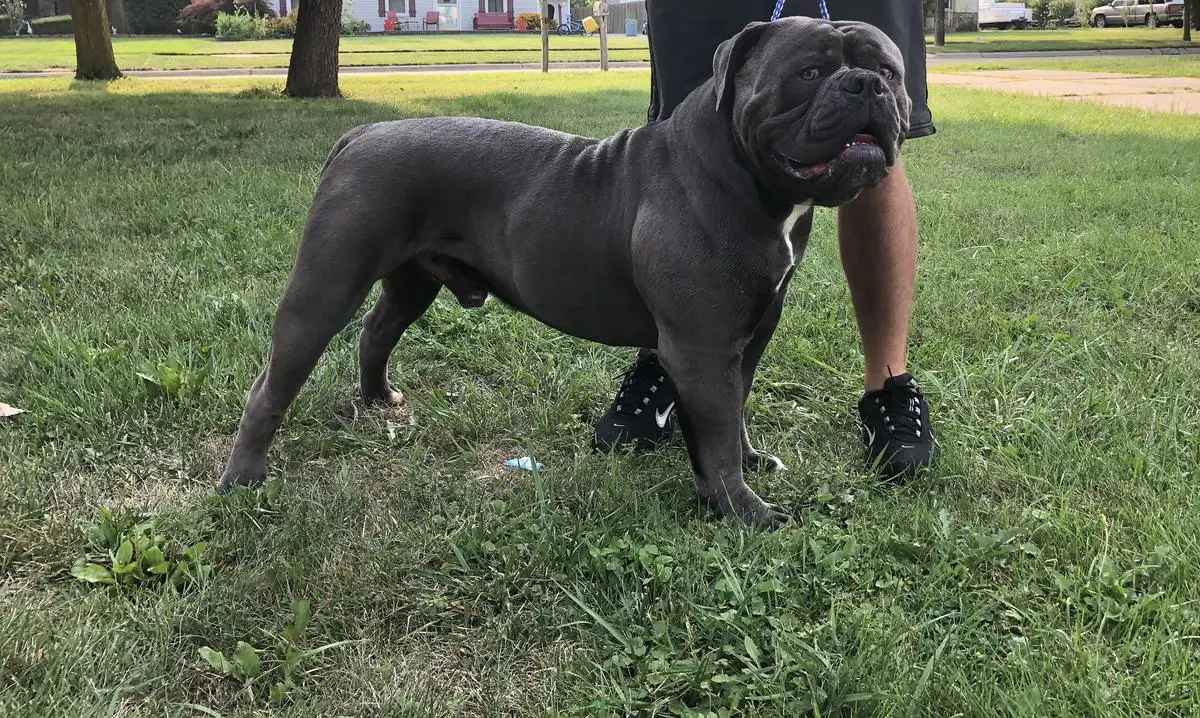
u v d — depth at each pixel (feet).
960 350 12.79
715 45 9.40
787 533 8.45
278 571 7.76
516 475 9.80
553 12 189.37
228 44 127.13
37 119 34.94
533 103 40.75
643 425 10.38
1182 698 6.33
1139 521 8.43
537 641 7.29
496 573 7.88
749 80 7.46
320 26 46.75
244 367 11.56
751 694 6.54
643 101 41.60
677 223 7.86
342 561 8.11
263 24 148.15
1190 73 61.11
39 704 6.22
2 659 6.61
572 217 8.43
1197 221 19.08
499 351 12.71
